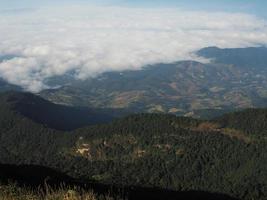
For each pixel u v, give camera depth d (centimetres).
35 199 2969
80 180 12388
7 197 2959
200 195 15575
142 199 10938
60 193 3003
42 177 10312
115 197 3616
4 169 10362
